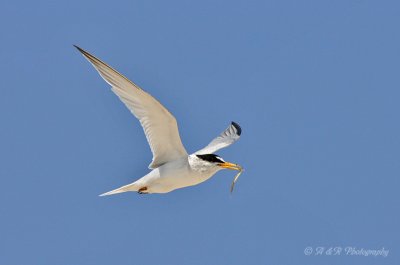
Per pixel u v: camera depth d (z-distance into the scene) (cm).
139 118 1457
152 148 1500
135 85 1380
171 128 1468
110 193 1517
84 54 1373
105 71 1387
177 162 1510
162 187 1523
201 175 1527
